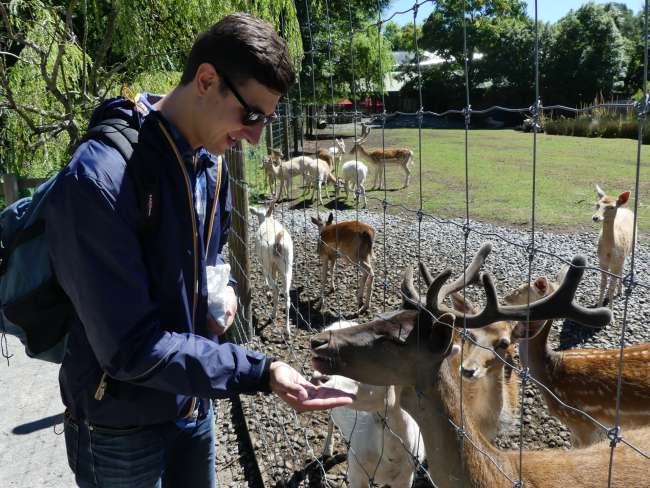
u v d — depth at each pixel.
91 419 1.64
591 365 3.55
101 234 1.32
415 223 10.23
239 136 1.50
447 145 23.44
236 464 3.62
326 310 6.35
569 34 34.62
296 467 3.50
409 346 2.06
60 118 7.79
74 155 1.38
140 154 1.41
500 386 3.38
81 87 8.34
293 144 20.62
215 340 1.86
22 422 3.90
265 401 4.27
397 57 34.03
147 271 1.48
